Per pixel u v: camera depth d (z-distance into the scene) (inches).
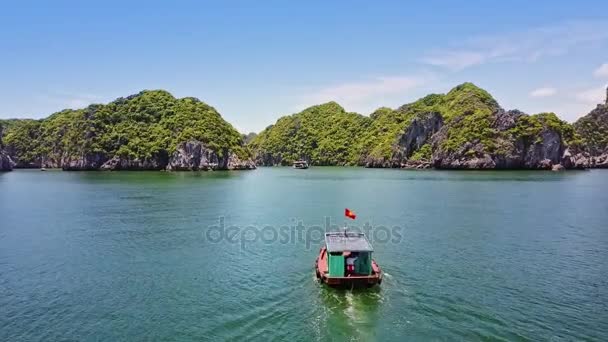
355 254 1346.0
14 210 3107.8
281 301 1280.8
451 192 4224.9
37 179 6505.9
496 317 1163.9
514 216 2721.5
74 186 5137.8
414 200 3599.9
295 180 6323.8
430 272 1545.3
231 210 3078.2
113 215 2842.0
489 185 4970.5
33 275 1562.5
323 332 1081.4
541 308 1225.4
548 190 4325.8
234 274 1545.3
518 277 1494.8
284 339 1048.2
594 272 1555.1
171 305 1266.0
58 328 1127.0
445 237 2113.7
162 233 2261.3
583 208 3046.3
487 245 1950.1
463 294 1327.5
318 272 1438.2
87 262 1723.7
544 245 1950.1
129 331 1103.6
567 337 1054.4
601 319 1154.7
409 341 1034.1
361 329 1095.0
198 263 1690.5
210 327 1118.4
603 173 7509.8
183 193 4274.1
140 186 5093.5
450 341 1031.0
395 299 1283.2
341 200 3663.9
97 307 1258.0
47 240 2112.5
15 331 1112.2
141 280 1491.1
